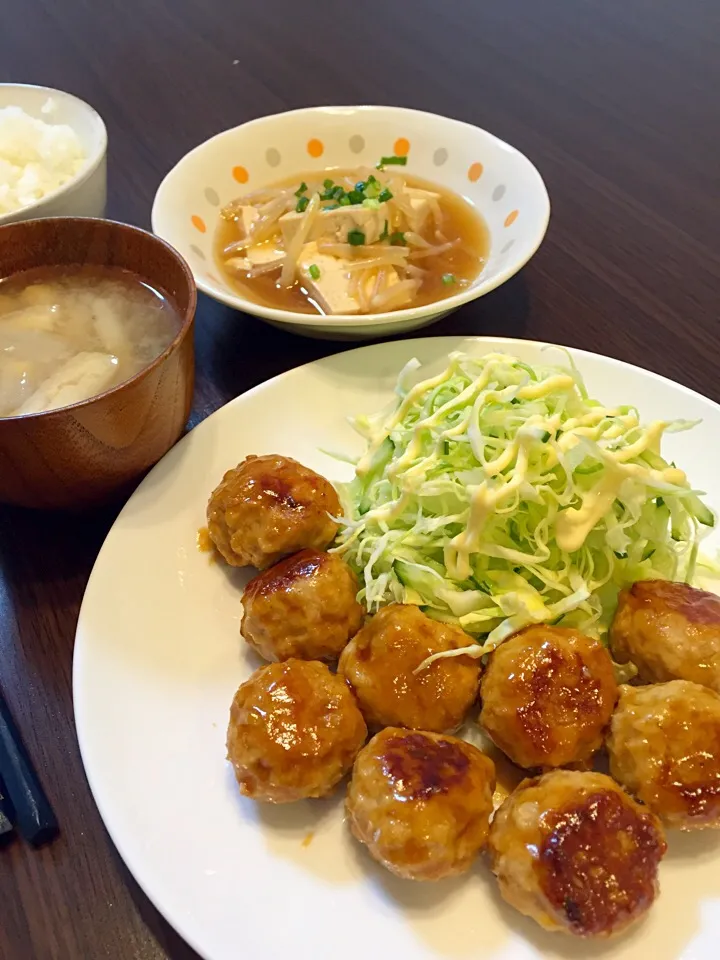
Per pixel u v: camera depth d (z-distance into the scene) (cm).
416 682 23
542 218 35
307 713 22
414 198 40
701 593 25
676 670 23
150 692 24
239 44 57
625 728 22
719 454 30
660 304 38
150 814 21
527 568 26
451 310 33
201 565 27
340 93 52
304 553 26
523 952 19
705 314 37
